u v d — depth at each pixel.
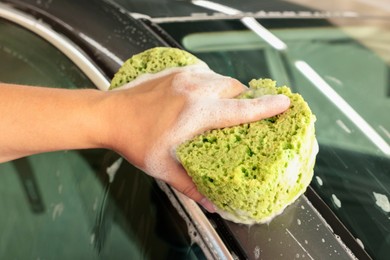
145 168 0.85
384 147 0.98
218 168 0.76
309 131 0.77
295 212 0.83
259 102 0.78
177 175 0.83
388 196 0.90
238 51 1.15
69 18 1.09
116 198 0.95
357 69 1.13
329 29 1.21
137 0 1.22
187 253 0.84
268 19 1.22
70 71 1.06
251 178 0.74
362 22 1.23
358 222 0.86
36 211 1.01
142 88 0.88
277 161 0.74
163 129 0.81
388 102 1.06
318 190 0.90
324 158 0.96
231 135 0.78
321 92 1.08
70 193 1.00
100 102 0.87
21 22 1.11
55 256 0.96
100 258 0.92
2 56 1.15
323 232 0.81
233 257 0.80
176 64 0.93
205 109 0.79
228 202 0.78
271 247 0.79
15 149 0.91
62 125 0.87
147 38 1.07
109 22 1.08
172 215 0.88
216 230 0.83
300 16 1.23
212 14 1.21
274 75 1.11
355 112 1.04
